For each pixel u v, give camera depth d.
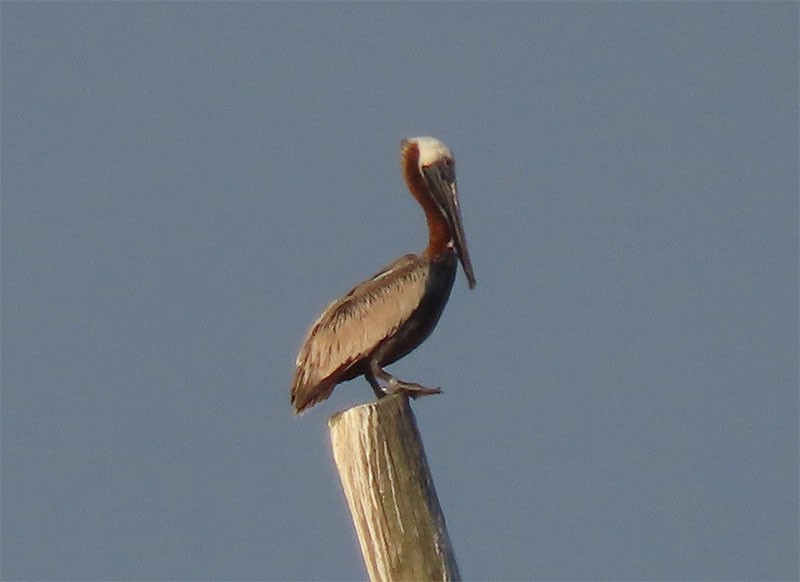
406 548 12.57
